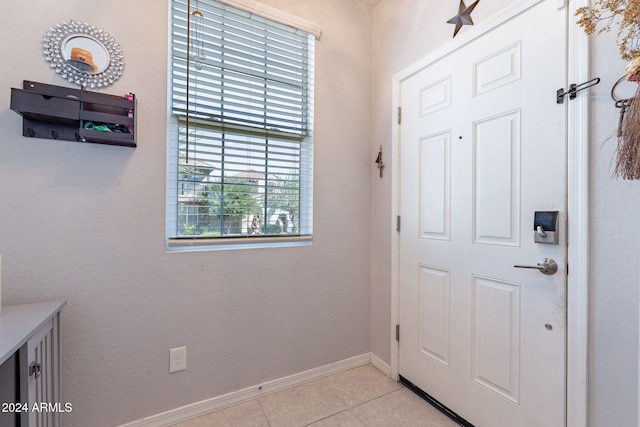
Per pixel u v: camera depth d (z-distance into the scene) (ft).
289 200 6.03
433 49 5.36
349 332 6.59
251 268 5.47
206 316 5.08
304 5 5.97
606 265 3.28
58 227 4.08
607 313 3.27
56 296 4.08
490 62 4.44
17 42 3.82
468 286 4.79
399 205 6.14
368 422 4.90
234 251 5.31
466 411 4.79
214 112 5.28
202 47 5.16
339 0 6.38
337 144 6.39
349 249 6.56
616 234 3.21
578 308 3.48
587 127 3.40
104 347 4.37
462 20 4.68
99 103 4.03
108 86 4.31
